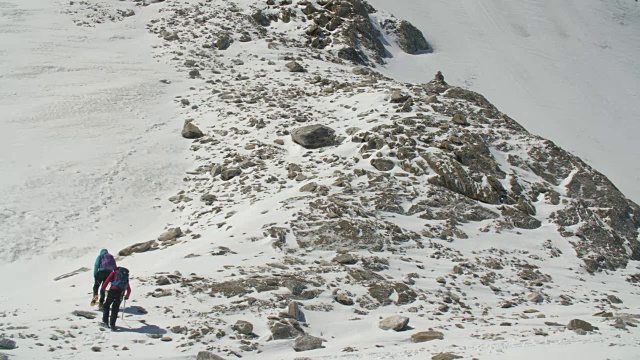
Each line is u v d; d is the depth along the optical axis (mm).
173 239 18094
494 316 13117
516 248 18453
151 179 22703
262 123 26641
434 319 12172
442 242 17656
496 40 67000
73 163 22719
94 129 25797
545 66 63188
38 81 29859
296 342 9766
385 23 55188
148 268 14359
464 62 58250
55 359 7652
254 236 16141
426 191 20312
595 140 48375
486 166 22297
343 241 16328
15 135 24078
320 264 14703
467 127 25375
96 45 36781
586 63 66625
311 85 32625
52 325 9375
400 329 11141
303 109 28547
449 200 20062
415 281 14625
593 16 80812
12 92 28172
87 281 13898
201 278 12742
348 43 44781
